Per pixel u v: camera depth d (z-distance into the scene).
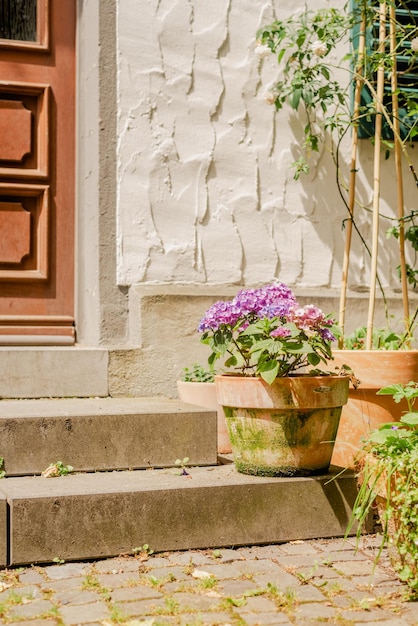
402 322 4.73
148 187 4.47
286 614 2.45
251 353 3.23
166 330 4.32
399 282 4.88
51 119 4.66
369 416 3.61
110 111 4.43
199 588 2.64
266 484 3.19
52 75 4.68
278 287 3.43
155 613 2.43
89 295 4.49
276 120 4.71
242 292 3.41
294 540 3.22
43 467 3.30
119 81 4.45
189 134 4.56
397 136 4.09
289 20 4.50
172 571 2.81
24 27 4.68
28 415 3.31
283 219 4.70
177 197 4.53
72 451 3.34
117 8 4.46
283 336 3.20
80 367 4.14
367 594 2.64
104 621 2.35
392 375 3.55
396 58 4.57
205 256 4.55
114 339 4.40
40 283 4.61
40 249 4.59
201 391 3.95
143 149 4.47
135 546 2.98
